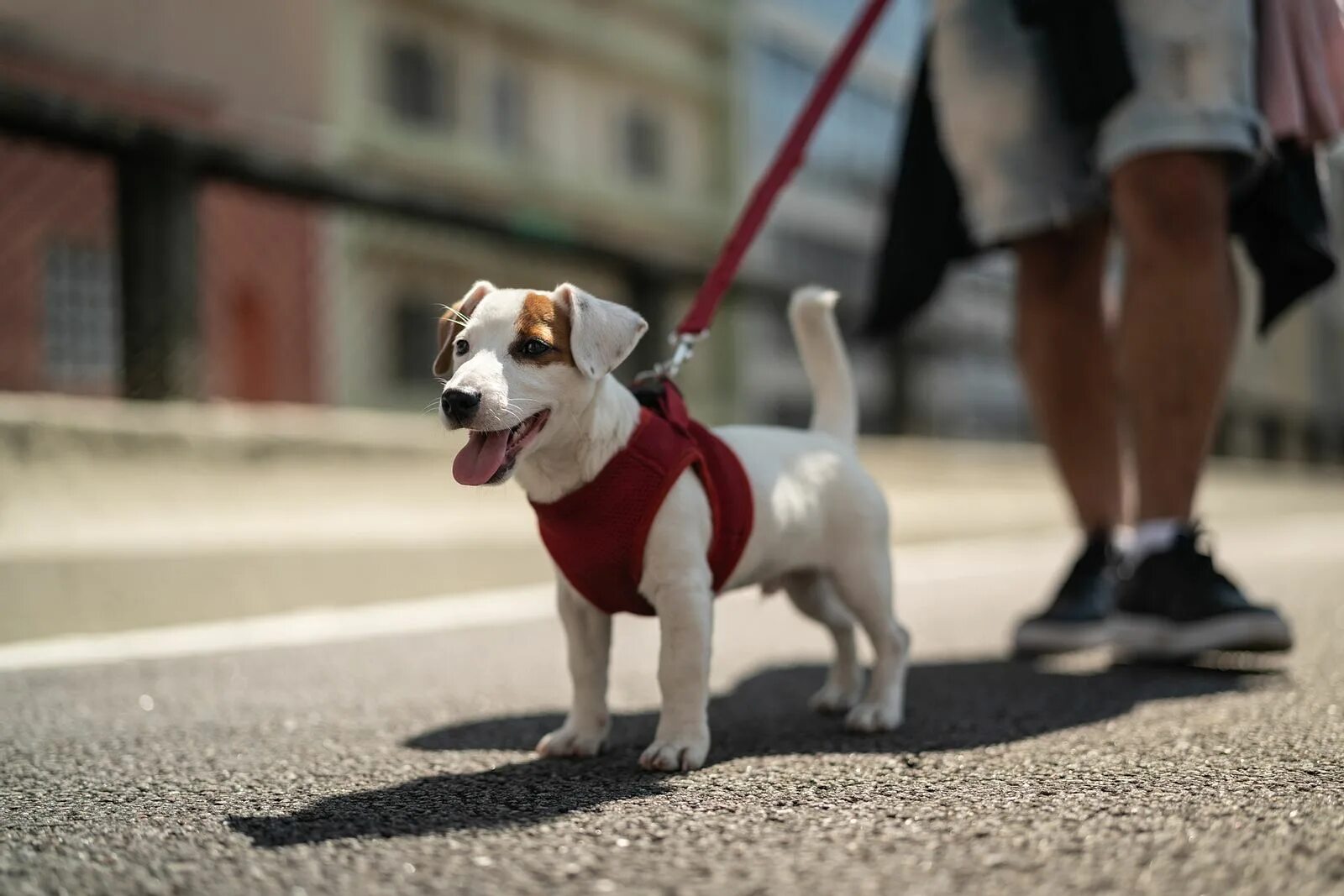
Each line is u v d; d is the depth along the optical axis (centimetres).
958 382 1603
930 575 593
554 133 1795
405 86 1563
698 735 212
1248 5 296
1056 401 357
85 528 406
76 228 646
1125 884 138
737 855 152
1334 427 1889
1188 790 178
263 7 1150
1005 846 153
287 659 330
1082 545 356
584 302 223
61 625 363
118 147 442
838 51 332
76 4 973
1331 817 161
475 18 1653
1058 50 307
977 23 336
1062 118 329
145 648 348
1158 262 304
